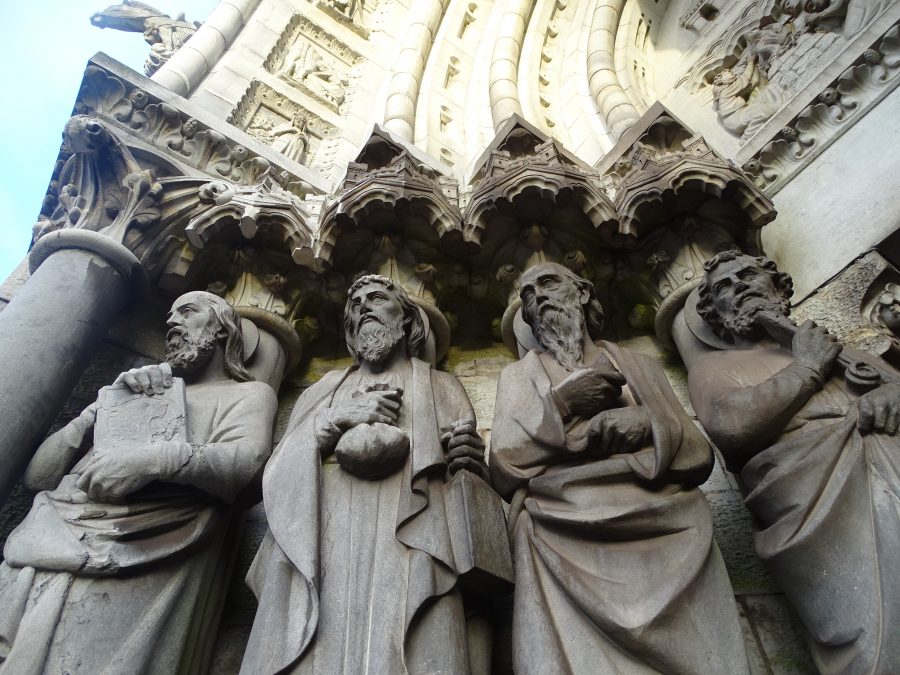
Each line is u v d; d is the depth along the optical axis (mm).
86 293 2174
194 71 3404
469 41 4812
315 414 1762
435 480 1579
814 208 2498
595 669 1203
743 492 1656
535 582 1371
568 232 2443
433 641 1285
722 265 2035
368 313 2068
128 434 1688
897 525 1237
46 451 1735
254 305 2404
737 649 1218
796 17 3369
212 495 1684
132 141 2543
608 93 3822
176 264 2449
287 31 4195
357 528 1486
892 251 2203
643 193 2350
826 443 1413
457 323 2592
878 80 2502
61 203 2477
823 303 2234
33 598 1405
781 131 2703
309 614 1307
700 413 1779
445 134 3953
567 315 1972
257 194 2502
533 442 1604
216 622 1724
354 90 4164
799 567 1345
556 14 4859
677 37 4480
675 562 1334
